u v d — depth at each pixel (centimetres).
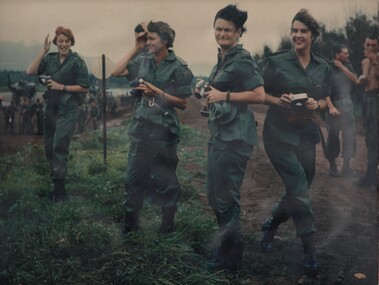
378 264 414
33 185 443
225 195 400
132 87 409
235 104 387
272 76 405
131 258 400
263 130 411
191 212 423
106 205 432
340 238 424
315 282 405
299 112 401
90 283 387
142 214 421
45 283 386
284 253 420
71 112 437
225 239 408
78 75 433
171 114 408
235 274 407
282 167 410
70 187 441
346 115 420
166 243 408
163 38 404
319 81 406
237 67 381
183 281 392
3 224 425
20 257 403
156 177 416
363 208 425
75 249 405
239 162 393
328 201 428
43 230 415
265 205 420
